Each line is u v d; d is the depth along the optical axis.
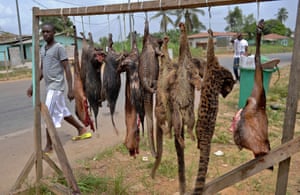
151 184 3.45
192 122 2.12
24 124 6.34
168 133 2.20
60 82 4.45
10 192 3.24
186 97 2.08
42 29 4.24
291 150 1.75
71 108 7.52
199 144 2.02
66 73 4.24
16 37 32.44
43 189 3.32
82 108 3.03
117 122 6.18
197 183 2.04
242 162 3.99
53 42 4.32
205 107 1.96
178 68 2.11
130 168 3.91
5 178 3.80
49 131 3.14
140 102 2.39
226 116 6.23
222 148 4.52
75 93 3.02
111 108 2.72
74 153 4.51
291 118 1.77
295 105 1.75
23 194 3.27
